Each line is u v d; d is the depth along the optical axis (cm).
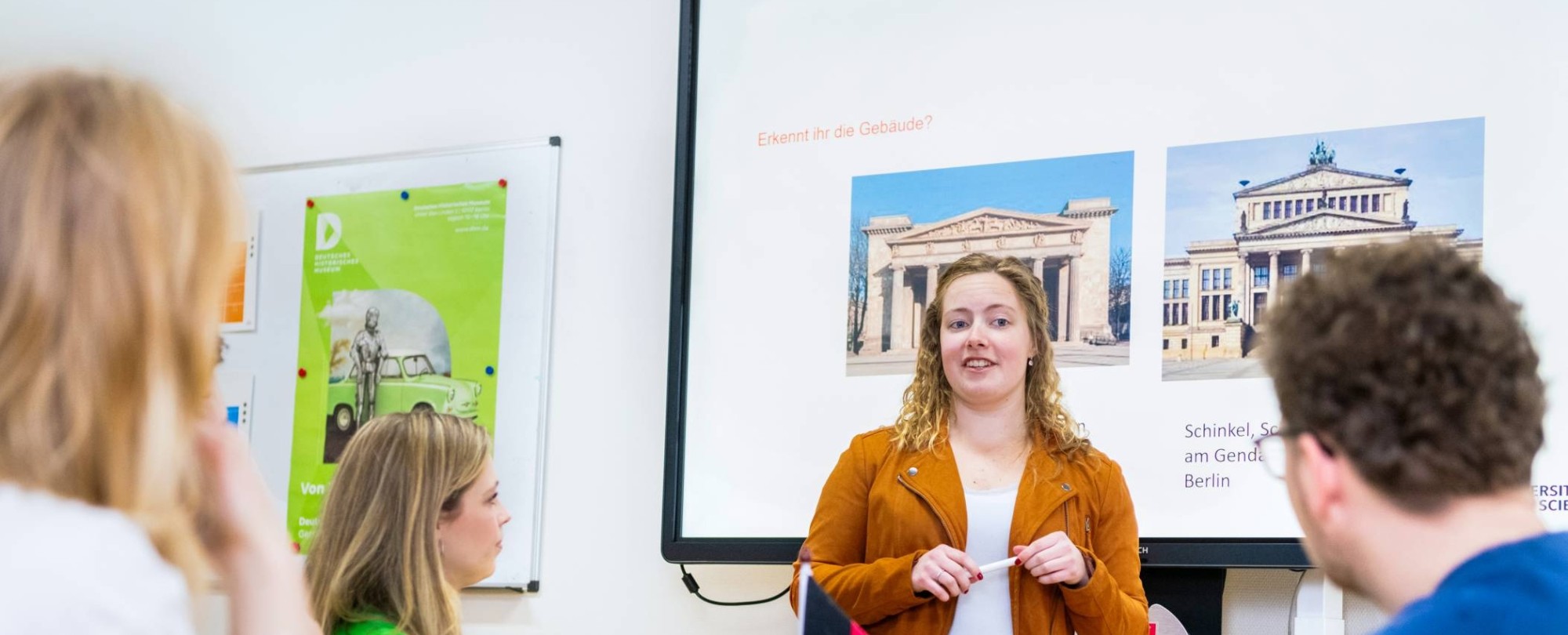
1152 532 225
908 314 248
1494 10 221
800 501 249
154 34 336
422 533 188
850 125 261
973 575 216
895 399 245
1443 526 90
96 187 74
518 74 301
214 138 82
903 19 260
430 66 309
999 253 245
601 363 281
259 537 86
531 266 288
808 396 252
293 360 303
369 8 318
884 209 255
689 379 262
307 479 296
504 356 287
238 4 330
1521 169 215
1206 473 224
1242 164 232
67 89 77
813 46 266
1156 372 230
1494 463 88
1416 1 226
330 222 306
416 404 291
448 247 295
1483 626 83
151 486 75
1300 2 233
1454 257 94
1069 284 239
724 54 272
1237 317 228
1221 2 239
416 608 185
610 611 271
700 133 271
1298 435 94
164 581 73
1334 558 95
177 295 76
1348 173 226
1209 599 227
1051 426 233
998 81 252
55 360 72
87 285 73
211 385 83
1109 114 243
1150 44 242
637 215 284
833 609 109
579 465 279
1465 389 88
